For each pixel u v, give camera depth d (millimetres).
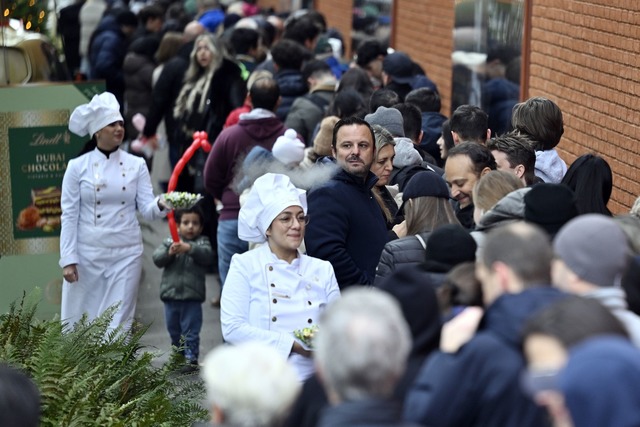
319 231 14133
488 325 8656
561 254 9031
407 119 17828
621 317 8758
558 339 7355
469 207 13773
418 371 8758
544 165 15750
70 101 19297
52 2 22266
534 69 22891
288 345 12438
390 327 7266
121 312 18078
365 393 7199
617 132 19000
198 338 19531
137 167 18125
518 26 23562
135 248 18219
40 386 11617
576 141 20812
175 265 19328
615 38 18953
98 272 18047
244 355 7598
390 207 15680
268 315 12672
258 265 12852
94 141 18625
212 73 25000
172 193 18594
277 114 24453
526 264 8883
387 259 12688
